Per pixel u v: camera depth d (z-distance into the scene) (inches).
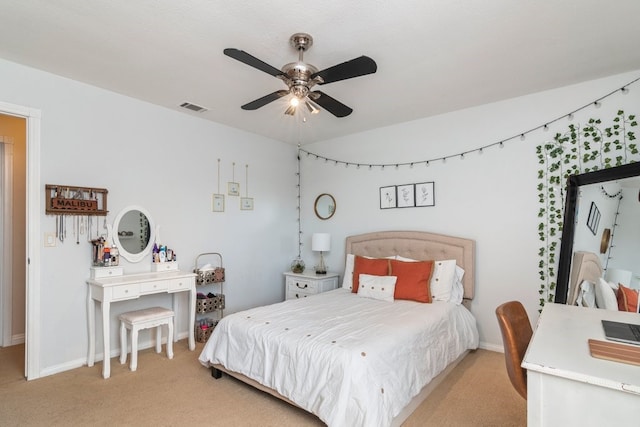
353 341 85.5
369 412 71.2
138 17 81.4
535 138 127.6
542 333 58.6
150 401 94.8
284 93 91.1
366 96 129.8
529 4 75.6
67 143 115.6
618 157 111.9
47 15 80.6
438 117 151.6
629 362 43.7
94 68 108.3
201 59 102.0
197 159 155.1
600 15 79.6
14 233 141.0
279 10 77.8
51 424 83.7
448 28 84.8
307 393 81.0
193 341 134.5
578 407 41.5
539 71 109.3
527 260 128.3
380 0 74.1
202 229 156.9
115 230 127.2
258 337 95.6
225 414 88.7
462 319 125.9
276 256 193.2
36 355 107.4
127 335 130.1
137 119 134.0
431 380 98.1
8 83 103.8
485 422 85.3
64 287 114.2
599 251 104.0
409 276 134.0
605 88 114.4
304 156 205.2
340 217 186.9
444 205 149.3
